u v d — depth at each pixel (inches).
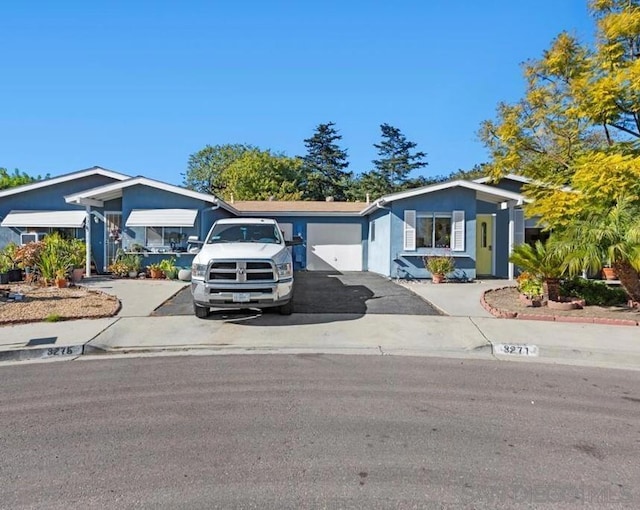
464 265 641.0
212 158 2082.9
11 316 367.2
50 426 170.6
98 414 183.0
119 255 660.7
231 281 341.1
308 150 2021.4
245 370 247.8
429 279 643.5
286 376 236.8
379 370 249.3
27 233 726.5
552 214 486.6
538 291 447.8
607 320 362.9
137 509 117.0
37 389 215.8
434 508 118.0
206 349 295.1
